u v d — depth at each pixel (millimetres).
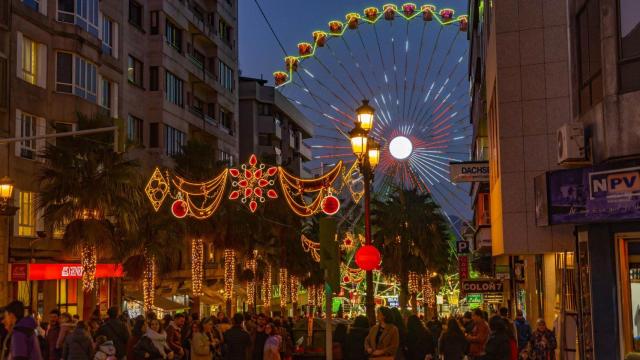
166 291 50406
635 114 17562
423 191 55688
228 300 46562
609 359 18625
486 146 52031
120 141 24812
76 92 40625
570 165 20203
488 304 52562
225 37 74312
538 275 36031
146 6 55188
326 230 17172
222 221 44406
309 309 76812
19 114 37188
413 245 58281
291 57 67250
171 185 41125
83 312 40688
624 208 18094
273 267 61125
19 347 13062
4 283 34688
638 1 17641
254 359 23188
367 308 23641
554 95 26922
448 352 20312
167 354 20406
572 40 20859
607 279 18859
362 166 22406
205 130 65000
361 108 21734
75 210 32188
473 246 71562
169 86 57406
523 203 26812
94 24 43031
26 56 38125
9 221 35438
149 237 38969
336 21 66438
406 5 65250
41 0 39500
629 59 17734
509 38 27500
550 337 20812
